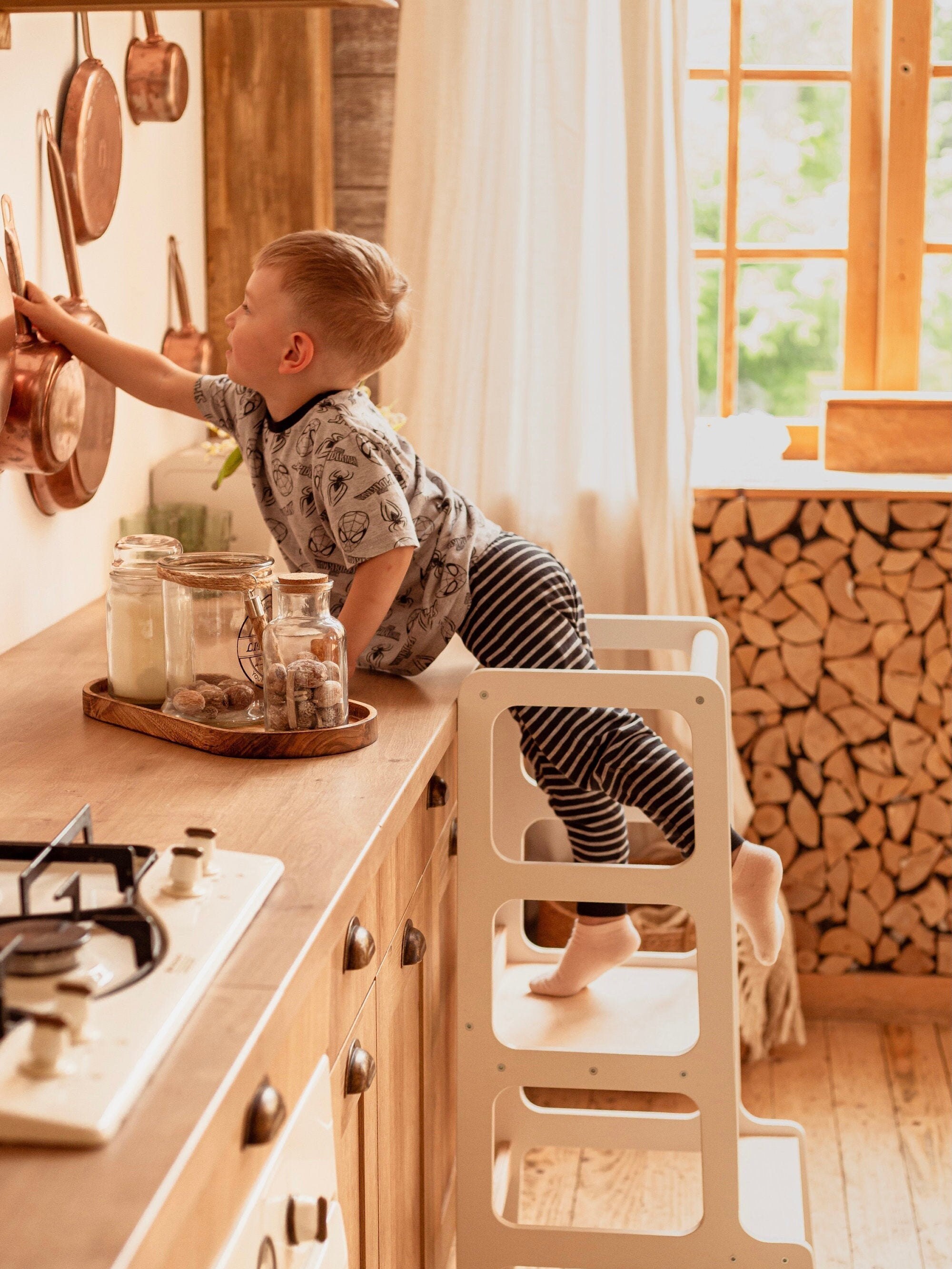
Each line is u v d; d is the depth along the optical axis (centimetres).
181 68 208
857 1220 209
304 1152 90
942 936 275
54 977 69
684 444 248
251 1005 74
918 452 270
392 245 245
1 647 161
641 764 150
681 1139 165
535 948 191
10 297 144
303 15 250
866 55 276
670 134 238
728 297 284
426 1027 152
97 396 179
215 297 260
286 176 256
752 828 273
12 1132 60
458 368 246
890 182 276
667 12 235
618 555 251
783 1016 260
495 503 249
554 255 241
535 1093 248
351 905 95
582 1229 151
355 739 128
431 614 156
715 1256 149
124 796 112
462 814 147
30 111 163
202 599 129
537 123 238
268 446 155
